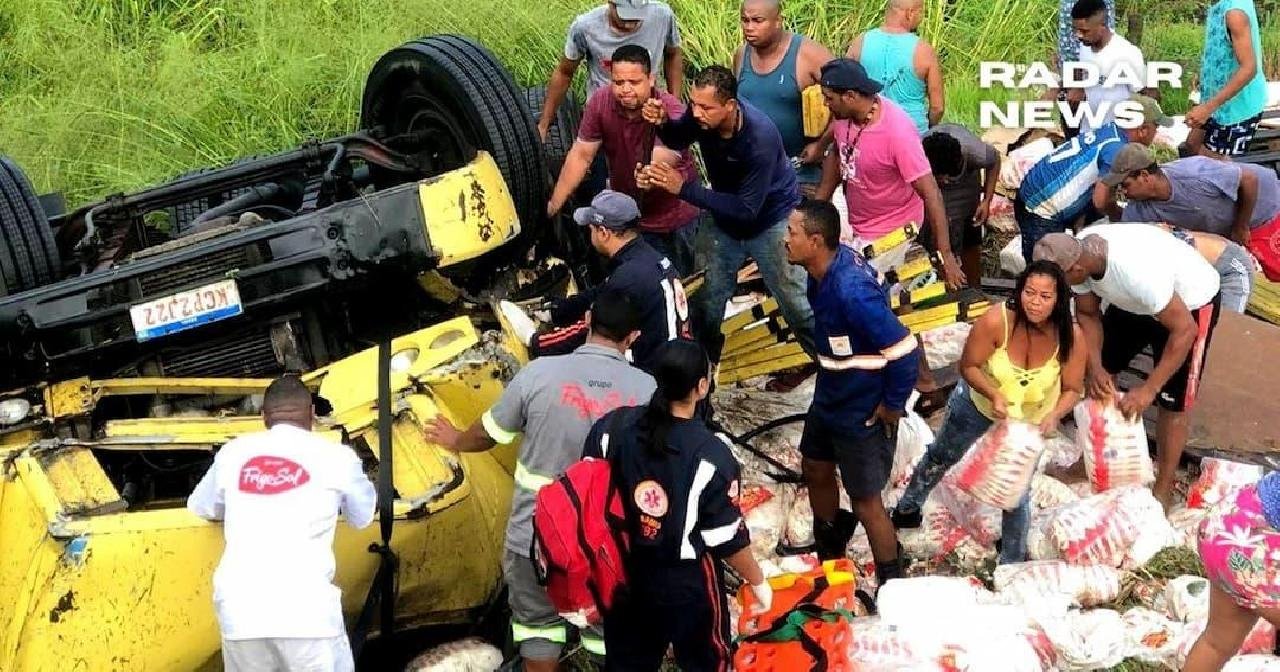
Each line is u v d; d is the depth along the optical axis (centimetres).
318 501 394
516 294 592
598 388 429
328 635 390
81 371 487
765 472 580
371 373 492
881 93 752
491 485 486
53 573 405
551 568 397
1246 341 630
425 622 471
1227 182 615
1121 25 1163
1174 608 490
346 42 921
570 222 664
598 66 689
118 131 875
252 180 583
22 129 862
